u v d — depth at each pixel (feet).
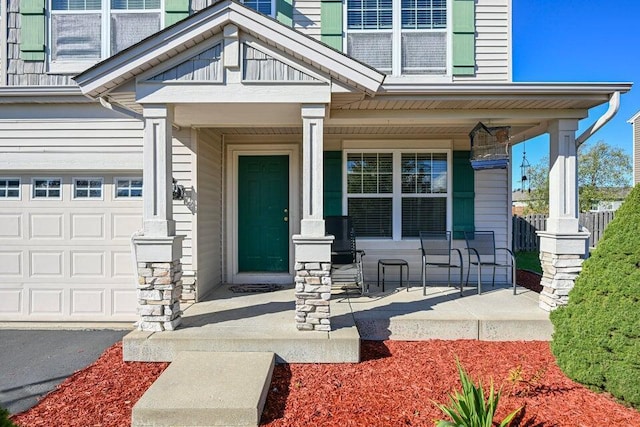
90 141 18.65
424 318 15.02
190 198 18.47
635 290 10.48
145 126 13.75
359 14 20.39
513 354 13.57
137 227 18.66
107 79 13.12
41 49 19.34
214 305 17.15
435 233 21.89
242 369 11.58
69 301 18.53
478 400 8.46
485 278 22.20
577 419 9.50
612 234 11.71
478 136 17.67
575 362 11.18
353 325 14.26
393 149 22.52
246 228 23.07
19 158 18.49
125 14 19.53
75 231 18.62
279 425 9.54
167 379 10.93
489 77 20.40
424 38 20.38
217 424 9.52
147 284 13.66
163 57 13.35
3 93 17.57
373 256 22.41
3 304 18.52
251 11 12.94
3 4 19.53
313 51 13.15
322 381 11.74
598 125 15.30
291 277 22.44
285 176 22.99
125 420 9.90
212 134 20.83
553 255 15.72
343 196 22.56
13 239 18.52
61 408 10.44
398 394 10.91
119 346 15.02
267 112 15.30
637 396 9.78
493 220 22.36
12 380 12.42
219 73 13.60
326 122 17.26
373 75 13.23
